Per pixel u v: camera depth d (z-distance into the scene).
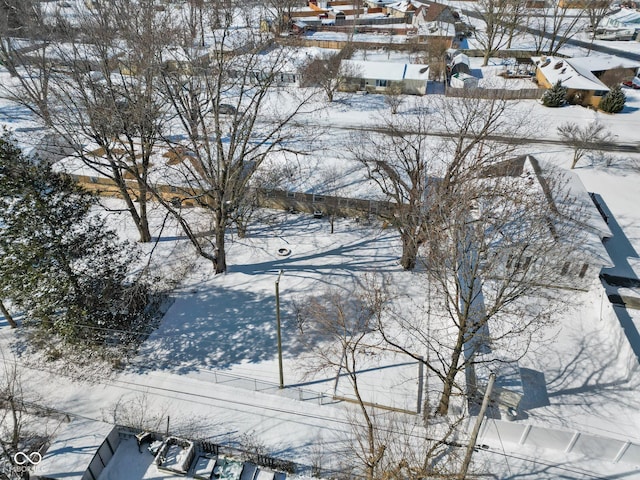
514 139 46.62
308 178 40.94
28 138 46.06
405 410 24.66
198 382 26.39
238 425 24.28
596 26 81.88
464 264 23.86
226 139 45.56
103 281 27.91
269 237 37.97
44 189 24.56
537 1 96.06
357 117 58.22
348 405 25.22
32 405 24.81
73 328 25.84
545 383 26.20
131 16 35.94
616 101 59.03
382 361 27.41
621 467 22.31
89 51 37.69
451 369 22.34
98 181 41.44
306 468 22.34
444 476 18.95
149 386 26.19
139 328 29.22
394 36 86.44
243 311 30.78
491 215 25.88
